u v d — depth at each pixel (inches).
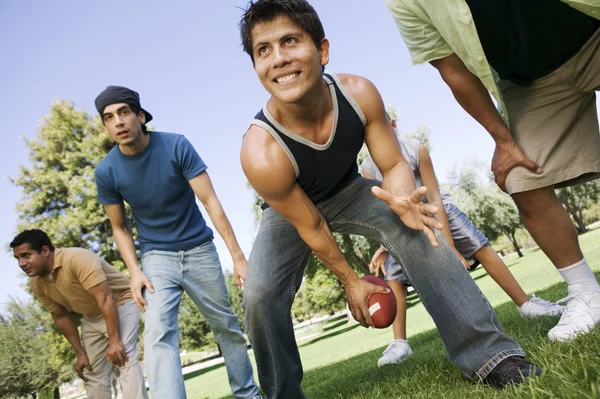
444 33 89.7
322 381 167.0
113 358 155.6
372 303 94.1
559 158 95.8
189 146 141.3
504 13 89.7
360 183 100.0
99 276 155.0
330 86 86.7
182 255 135.3
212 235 143.3
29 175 870.4
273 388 97.9
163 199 136.3
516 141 99.0
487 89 91.4
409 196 81.5
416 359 133.1
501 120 98.8
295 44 80.0
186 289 136.5
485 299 85.0
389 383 106.5
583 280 97.7
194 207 143.3
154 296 129.0
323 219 93.5
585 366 60.5
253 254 99.5
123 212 142.8
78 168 882.8
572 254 98.7
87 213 845.2
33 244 156.5
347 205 98.7
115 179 137.0
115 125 131.3
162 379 117.9
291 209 90.5
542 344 88.8
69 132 895.1
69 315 172.1
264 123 87.7
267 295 93.7
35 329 1115.3
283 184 88.1
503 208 1469.0
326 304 1243.2
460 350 84.3
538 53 92.8
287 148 87.1
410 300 1198.9
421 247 87.0
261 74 81.4
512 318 157.2
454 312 83.1
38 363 1098.1
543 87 96.1
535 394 58.3
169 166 136.9
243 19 81.8
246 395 139.9
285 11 79.7
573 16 89.0
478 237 151.5
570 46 92.4
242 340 140.9
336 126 87.0
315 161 89.1
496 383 80.0
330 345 581.0
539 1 87.6
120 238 140.4
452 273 85.0
